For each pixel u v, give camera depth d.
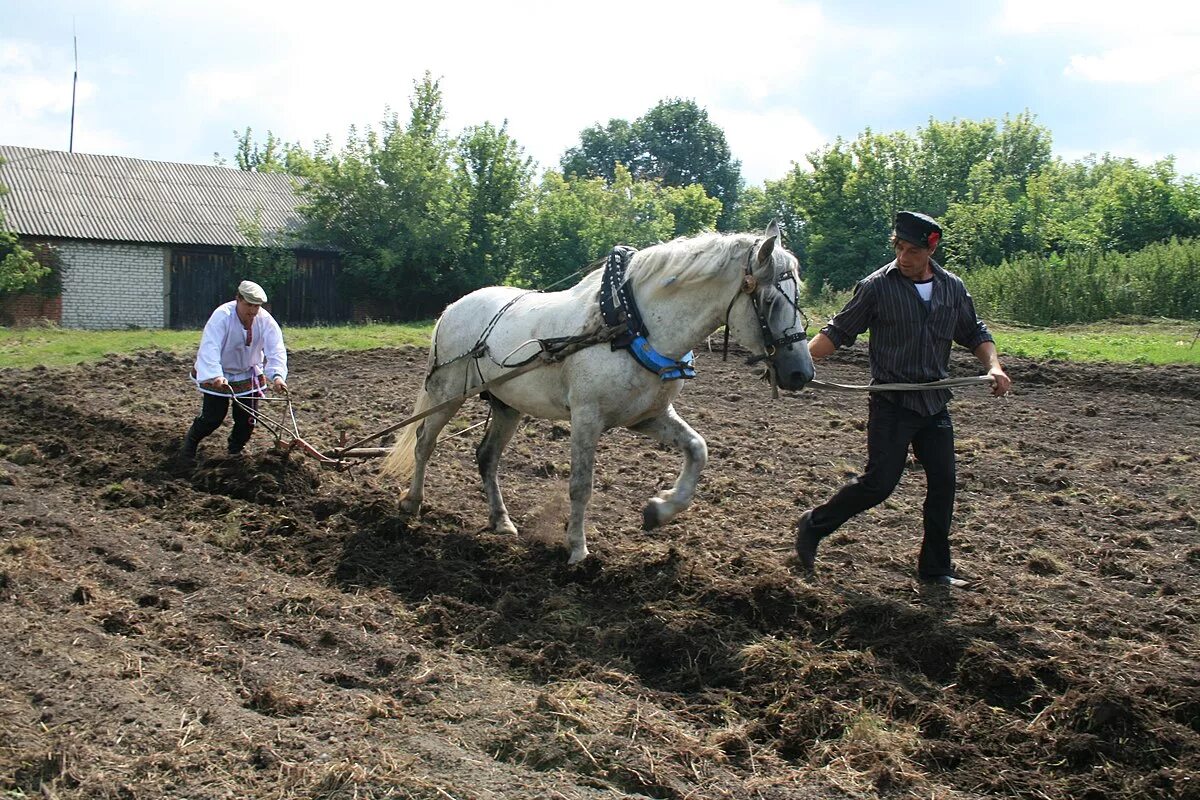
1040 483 8.50
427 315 32.31
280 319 30.50
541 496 8.09
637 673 4.86
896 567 6.18
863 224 38.25
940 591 5.70
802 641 5.00
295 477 7.79
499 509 6.96
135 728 3.94
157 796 3.51
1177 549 6.66
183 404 11.97
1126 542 6.76
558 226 33.78
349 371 15.12
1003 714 4.32
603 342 5.86
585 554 6.09
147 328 28.50
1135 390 13.70
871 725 4.14
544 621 5.35
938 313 5.46
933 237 5.32
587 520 7.25
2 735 3.81
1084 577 6.09
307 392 13.06
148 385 13.52
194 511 7.18
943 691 4.56
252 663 4.72
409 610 5.55
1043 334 20.59
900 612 5.15
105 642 4.79
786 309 5.45
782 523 7.21
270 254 29.84
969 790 3.83
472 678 4.68
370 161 31.08
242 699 4.37
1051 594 5.76
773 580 5.47
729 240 5.59
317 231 30.80
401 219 30.78
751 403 12.67
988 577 6.05
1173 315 23.44
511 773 3.80
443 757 3.87
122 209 29.92
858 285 5.64
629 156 74.56
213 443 9.28
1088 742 4.00
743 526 7.16
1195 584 5.97
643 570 5.90
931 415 5.52
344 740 3.98
